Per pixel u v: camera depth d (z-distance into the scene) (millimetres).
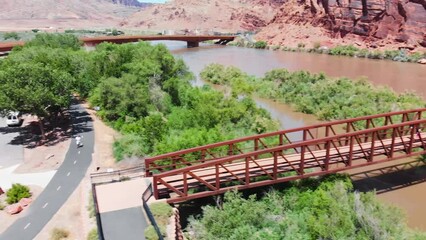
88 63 58094
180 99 57750
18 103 38750
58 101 40969
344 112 56688
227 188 28125
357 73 101875
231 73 85312
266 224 26328
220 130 42812
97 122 47125
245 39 194375
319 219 25891
